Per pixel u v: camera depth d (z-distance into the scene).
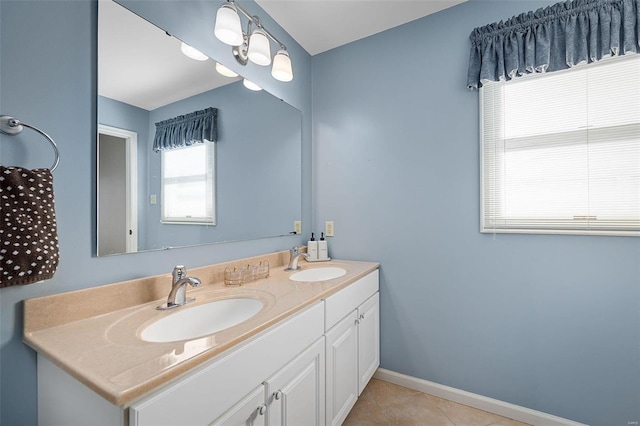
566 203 1.54
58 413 0.79
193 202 1.39
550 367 1.57
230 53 1.59
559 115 1.55
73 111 0.98
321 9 1.81
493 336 1.70
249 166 1.71
